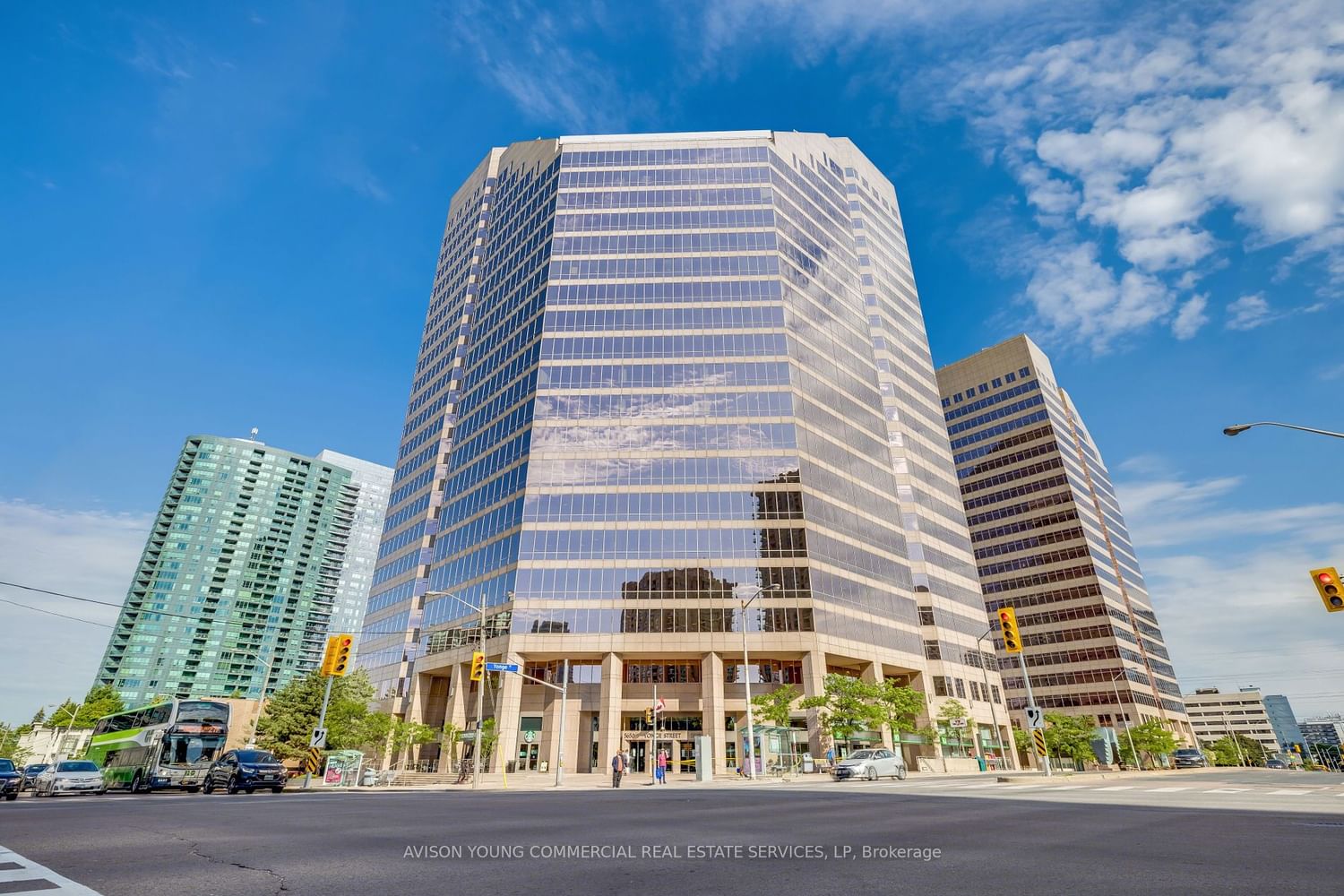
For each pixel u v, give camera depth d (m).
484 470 72.81
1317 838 10.74
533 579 60.06
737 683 59.47
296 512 195.38
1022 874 7.80
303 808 18.53
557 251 77.12
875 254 101.38
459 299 99.75
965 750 72.50
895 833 11.89
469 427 80.38
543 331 72.19
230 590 177.88
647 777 50.88
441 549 76.00
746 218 78.88
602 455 65.31
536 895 6.82
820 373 74.69
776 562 60.84
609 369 69.75
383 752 64.69
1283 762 131.12
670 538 61.66
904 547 76.50
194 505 179.88
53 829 12.55
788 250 78.88
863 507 72.19
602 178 82.06
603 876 7.85
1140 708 109.88
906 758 65.94
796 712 57.44
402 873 8.09
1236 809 16.58
